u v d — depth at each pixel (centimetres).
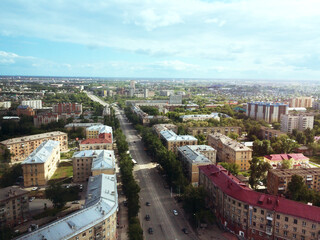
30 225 17525
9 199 17212
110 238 14788
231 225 17112
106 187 16862
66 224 12800
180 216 19112
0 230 15950
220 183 18662
